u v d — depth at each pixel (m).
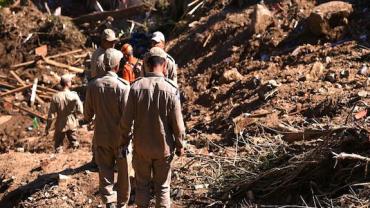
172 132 7.19
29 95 17.81
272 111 10.45
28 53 19.91
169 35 19.03
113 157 8.05
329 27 12.88
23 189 9.74
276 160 8.05
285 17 14.44
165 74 7.73
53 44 20.22
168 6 20.62
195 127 11.73
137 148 7.20
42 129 16.02
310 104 10.16
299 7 14.52
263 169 8.12
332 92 10.34
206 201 8.18
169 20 19.77
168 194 7.36
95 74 8.42
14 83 18.61
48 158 11.16
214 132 11.23
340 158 7.11
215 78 14.14
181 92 13.98
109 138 7.83
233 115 11.35
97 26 21.14
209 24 16.59
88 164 10.08
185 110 13.09
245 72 13.48
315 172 7.60
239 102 11.89
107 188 8.01
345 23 12.82
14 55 19.75
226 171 8.44
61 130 11.88
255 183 7.99
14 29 20.42
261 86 11.46
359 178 7.25
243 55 14.15
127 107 7.10
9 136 15.88
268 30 14.27
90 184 9.36
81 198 9.06
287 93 10.94
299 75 11.62
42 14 21.47
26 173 10.54
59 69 19.16
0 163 11.32
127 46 9.80
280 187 7.77
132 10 21.05
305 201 7.48
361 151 7.37
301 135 8.41
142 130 7.08
